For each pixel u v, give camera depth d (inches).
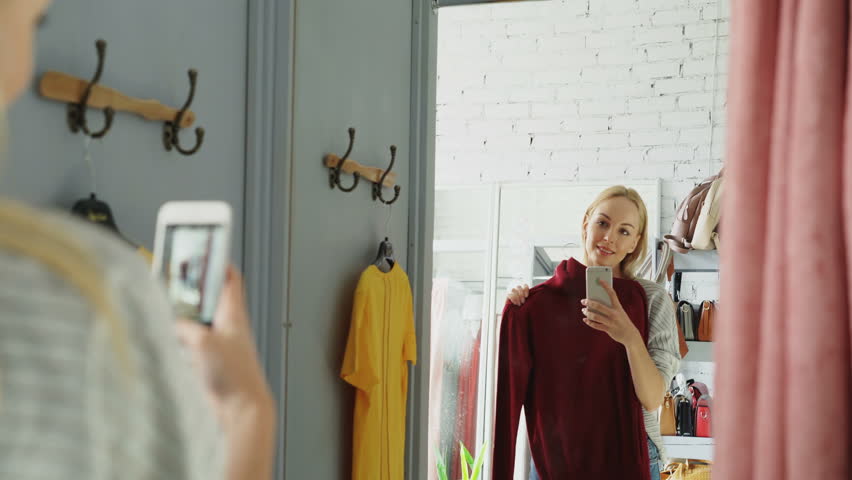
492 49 100.3
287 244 68.6
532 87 98.0
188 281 20.4
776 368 25.8
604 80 94.3
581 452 91.1
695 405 86.4
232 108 63.9
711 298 86.1
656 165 91.5
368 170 82.6
